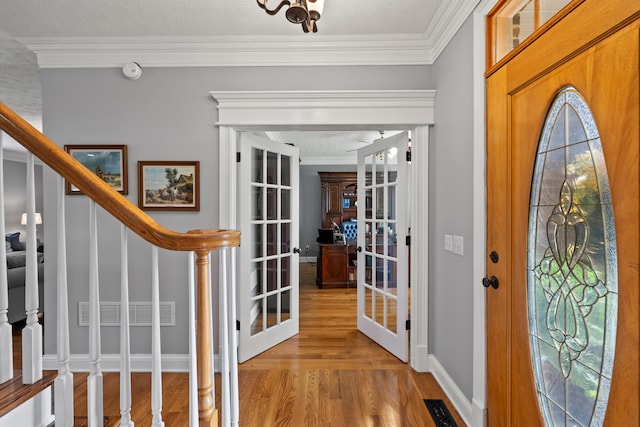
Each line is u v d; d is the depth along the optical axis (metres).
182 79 2.39
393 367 2.45
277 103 2.35
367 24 2.14
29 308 0.99
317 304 4.16
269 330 2.79
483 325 1.65
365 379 2.27
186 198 2.39
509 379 1.45
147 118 2.38
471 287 1.78
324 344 2.88
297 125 2.38
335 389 2.14
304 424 1.79
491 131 1.58
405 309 2.53
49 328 2.37
